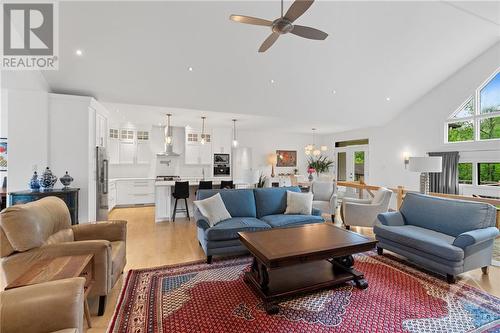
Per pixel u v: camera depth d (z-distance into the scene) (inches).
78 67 153.5
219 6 132.5
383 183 301.6
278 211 160.7
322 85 207.3
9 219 73.9
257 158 361.7
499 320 77.9
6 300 48.0
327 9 143.2
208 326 74.8
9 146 148.6
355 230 181.5
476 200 148.7
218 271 112.3
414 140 268.2
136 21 133.3
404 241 117.0
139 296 91.1
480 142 220.2
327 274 98.9
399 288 97.2
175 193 205.0
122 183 283.3
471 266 102.8
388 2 145.0
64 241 91.4
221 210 139.1
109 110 217.6
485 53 213.5
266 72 182.5
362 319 78.2
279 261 81.4
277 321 77.2
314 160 392.8
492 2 136.3
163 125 302.8
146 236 165.9
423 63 207.2
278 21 88.0
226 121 275.7
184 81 179.0
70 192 143.5
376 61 190.4
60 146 157.8
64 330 48.4
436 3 150.0
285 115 246.2
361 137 330.3
